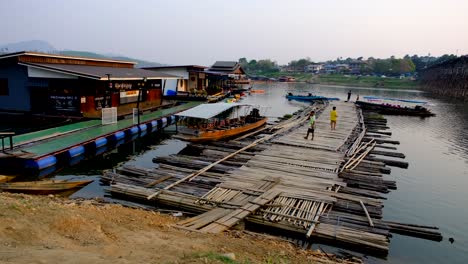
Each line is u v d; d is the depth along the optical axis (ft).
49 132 69.77
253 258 26.68
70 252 21.11
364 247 33.81
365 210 40.65
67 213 28.07
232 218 36.52
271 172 53.98
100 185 49.90
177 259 22.50
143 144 80.33
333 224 37.22
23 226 23.73
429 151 83.61
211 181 49.55
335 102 168.55
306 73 566.77
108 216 32.81
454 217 45.96
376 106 152.05
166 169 55.21
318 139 80.28
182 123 93.66
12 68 84.02
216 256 23.39
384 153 75.46
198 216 36.88
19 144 58.75
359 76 471.62
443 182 60.39
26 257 19.12
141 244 25.82
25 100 85.05
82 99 83.30
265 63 633.20
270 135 84.12
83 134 70.64
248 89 248.32
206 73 179.93
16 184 42.50
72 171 57.26
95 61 107.14
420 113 144.25
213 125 84.58
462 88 213.25
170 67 163.02
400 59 499.51
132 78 91.86
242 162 61.46
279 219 37.58
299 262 28.14
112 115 83.82
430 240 38.32
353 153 68.80
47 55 87.66
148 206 42.96
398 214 46.26
